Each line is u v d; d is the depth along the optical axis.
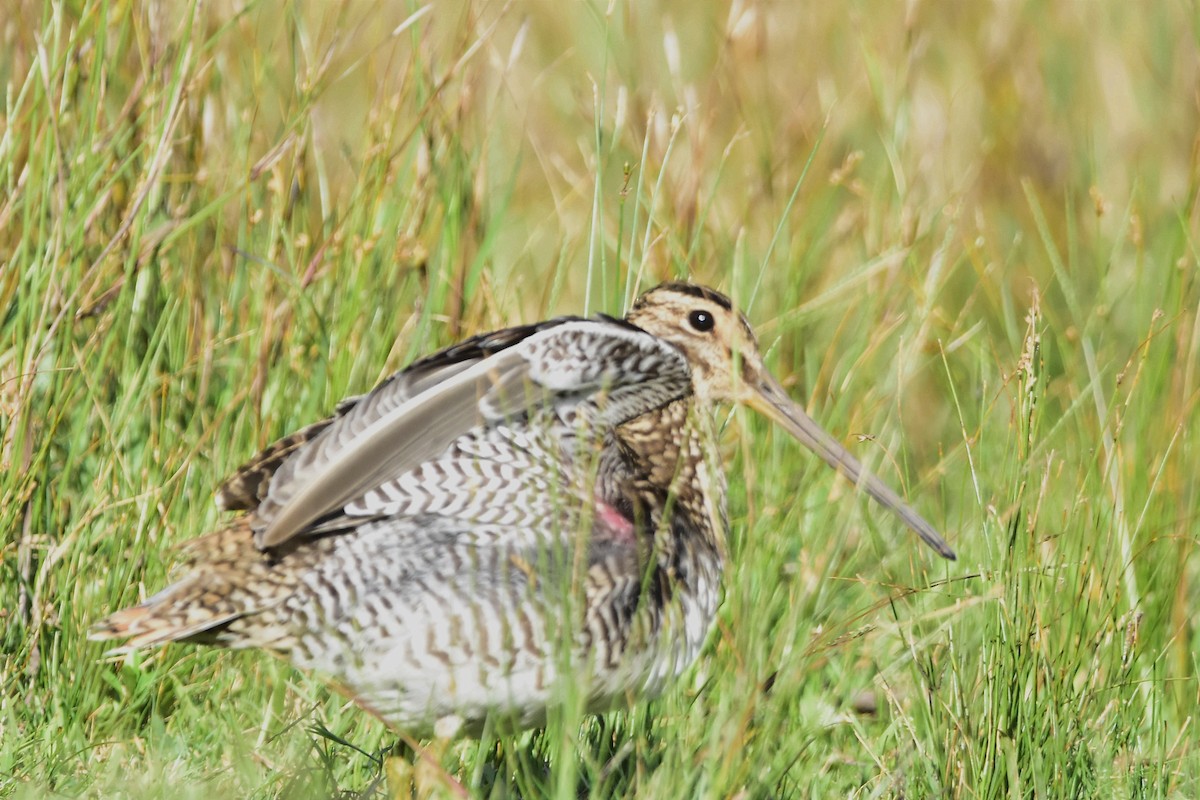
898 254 10.86
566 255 11.22
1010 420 8.70
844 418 10.94
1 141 9.70
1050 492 9.59
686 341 8.95
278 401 9.84
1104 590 8.82
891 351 11.91
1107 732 8.49
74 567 8.93
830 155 13.55
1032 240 14.07
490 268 10.97
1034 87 15.05
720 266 11.34
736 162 13.23
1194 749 8.60
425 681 7.58
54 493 9.33
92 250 10.05
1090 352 10.30
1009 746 7.78
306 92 10.24
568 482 7.81
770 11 14.71
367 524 7.57
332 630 7.55
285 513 7.18
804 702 8.94
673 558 8.16
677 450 8.70
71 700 8.59
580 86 14.27
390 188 10.65
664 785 7.36
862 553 10.14
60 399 9.25
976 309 13.30
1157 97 14.87
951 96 14.51
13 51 10.59
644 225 11.53
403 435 7.32
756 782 7.44
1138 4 15.51
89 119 9.59
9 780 7.72
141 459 9.45
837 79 14.76
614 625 7.78
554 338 7.61
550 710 7.54
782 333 10.70
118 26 10.35
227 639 7.62
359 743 8.61
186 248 10.44
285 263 10.40
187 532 9.27
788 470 10.60
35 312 9.24
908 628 8.47
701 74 14.09
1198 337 10.66
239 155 10.30
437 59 11.66
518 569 7.58
